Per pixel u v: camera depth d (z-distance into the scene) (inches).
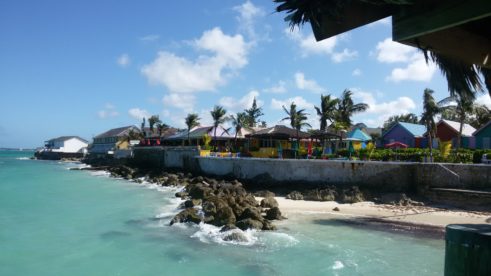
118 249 756.0
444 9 120.1
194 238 831.1
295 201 1290.6
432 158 1374.3
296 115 2206.0
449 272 131.3
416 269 629.3
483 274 119.6
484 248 119.8
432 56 152.9
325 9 139.0
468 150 1556.3
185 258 698.8
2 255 718.5
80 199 1428.4
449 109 1646.2
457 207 1126.4
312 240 813.2
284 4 149.6
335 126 1939.0
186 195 1439.5
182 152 2193.7
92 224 975.6
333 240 813.2
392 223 974.4
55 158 5393.7
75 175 2662.4
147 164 2600.9
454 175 1189.1
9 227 941.8
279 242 795.4
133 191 1684.3
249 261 678.5
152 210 1179.9
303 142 2219.5
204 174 1936.5
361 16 138.3
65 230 909.8
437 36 135.9
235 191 1385.3
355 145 2003.0
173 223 965.8
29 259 696.4
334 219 1024.9
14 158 6254.9
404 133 2150.6
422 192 1227.9
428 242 798.5
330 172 1427.2
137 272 631.2
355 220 1011.9
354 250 739.4
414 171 1269.7
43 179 2298.2
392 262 665.6
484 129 1802.4
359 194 1272.1
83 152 5285.4
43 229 922.1
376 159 1550.2
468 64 154.6
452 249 130.1
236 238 810.8
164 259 693.9
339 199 1283.2
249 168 1675.7
